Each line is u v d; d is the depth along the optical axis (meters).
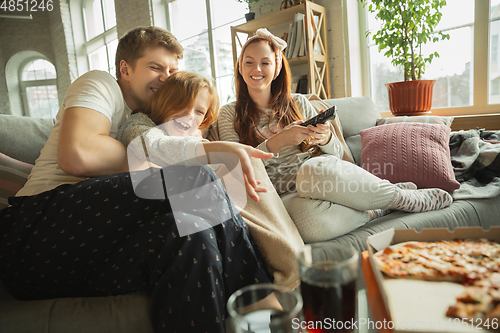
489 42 2.26
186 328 0.64
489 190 1.31
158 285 0.66
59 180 0.88
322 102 1.96
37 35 7.29
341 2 2.77
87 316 0.68
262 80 1.48
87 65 6.86
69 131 0.82
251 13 3.14
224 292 0.71
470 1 2.32
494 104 2.26
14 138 1.25
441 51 2.50
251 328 0.39
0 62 7.59
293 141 1.19
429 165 1.40
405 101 2.19
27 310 0.69
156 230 0.72
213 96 1.06
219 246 0.75
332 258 0.44
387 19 2.30
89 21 6.56
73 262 0.74
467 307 0.34
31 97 7.89
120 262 0.74
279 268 0.85
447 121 1.74
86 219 0.75
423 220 1.12
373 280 0.45
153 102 1.00
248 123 1.47
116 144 0.87
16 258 0.73
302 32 2.71
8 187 1.08
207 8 4.22
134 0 5.01
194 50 4.58
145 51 1.05
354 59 2.86
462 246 0.47
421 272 0.40
